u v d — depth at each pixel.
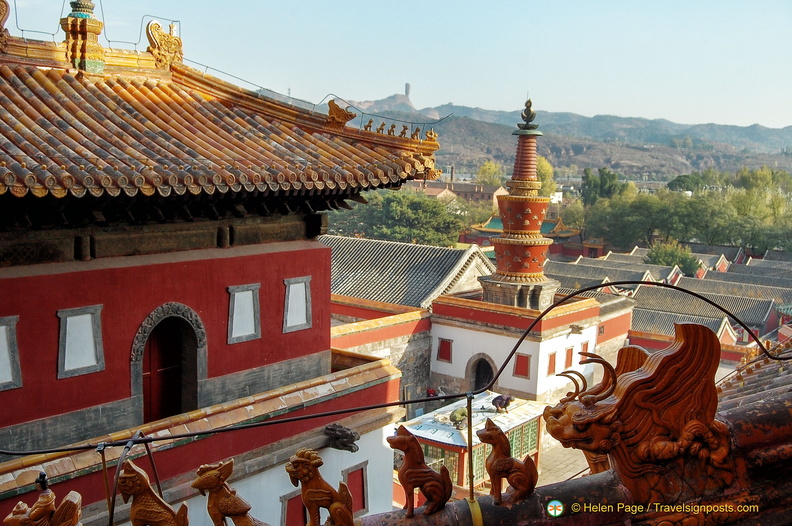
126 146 15.67
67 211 14.96
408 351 47.16
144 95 18.59
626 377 5.21
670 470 5.17
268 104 19.84
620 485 5.30
